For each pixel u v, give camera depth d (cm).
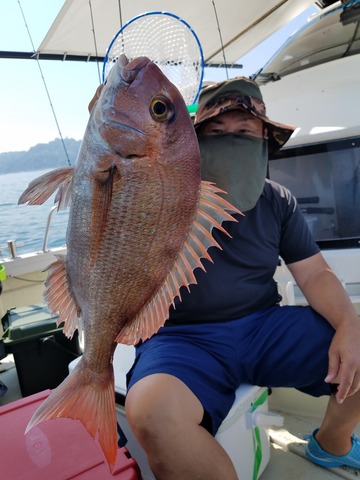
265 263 172
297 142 252
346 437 162
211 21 518
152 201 98
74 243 102
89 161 97
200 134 172
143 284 104
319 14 321
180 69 165
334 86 260
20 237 749
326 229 255
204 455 119
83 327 108
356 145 239
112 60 149
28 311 275
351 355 142
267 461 177
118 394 155
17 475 117
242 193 159
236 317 165
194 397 130
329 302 163
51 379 250
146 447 121
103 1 413
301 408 218
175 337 157
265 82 316
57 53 505
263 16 542
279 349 159
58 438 133
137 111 93
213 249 164
